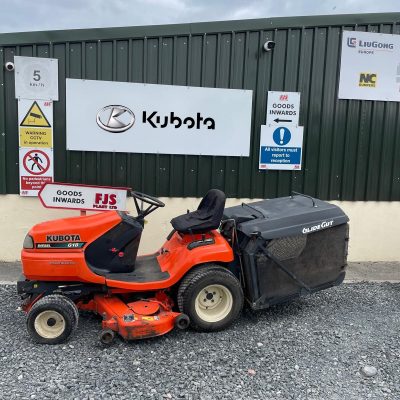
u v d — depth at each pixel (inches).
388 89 225.8
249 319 158.9
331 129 224.7
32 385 114.6
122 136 211.5
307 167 225.9
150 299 147.5
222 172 220.8
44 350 133.2
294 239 149.9
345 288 193.3
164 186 217.9
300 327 152.7
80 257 139.3
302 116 222.1
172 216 220.8
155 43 207.5
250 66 214.5
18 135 206.7
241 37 211.9
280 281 150.5
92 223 145.3
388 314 165.3
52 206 170.6
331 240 155.6
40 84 203.9
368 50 221.0
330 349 137.5
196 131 215.6
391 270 222.2
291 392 114.4
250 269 146.6
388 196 233.5
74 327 137.5
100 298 146.9
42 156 209.2
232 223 153.6
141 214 157.9
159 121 212.5
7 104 204.8
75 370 122.4
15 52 201.2
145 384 116.5
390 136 229.9
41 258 137.3
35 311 133.9
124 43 205.9
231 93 214.7
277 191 225.8
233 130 217.9
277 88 217.8
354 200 231.3
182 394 112.3
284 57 216.2
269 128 220.2
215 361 129.0
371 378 121.7
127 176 214.5
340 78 221.0
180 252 150.8
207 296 147.8
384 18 219.9
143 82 209.0
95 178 213.0
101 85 206.2
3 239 215.0
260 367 126.3
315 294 184.9
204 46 210.1
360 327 153.5
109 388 114.3
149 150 214.1
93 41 204.2
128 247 149.8
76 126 208.1
